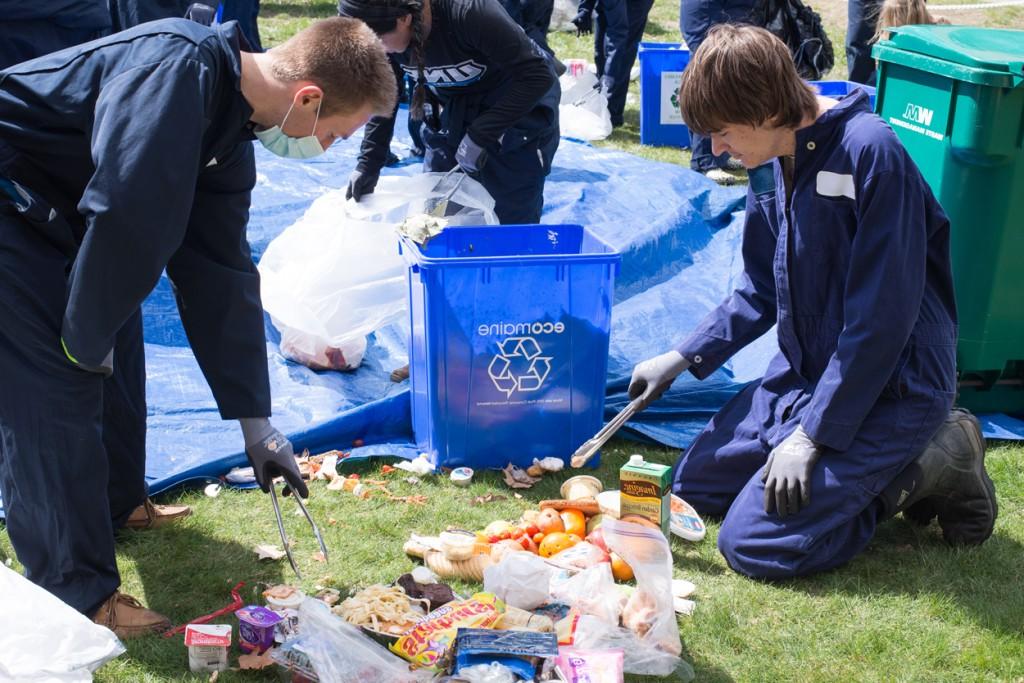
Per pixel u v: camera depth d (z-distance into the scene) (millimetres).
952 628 2982
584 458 3539
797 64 6820
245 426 3014
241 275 2953
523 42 4098
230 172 2838
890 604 3094
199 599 3043
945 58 3994
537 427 3895
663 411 4363
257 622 2705
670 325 5188
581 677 2592
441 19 4059
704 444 3676
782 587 3184
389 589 2877
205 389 4422
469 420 3826
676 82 8266
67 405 2646
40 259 2627
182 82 2387
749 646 2898
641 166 7242
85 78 2473
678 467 3709
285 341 4641
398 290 4504
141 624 2842
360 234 4441
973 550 3375
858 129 3090
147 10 4582
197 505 3576
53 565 2766
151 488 3607
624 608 2887
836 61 11477
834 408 3141
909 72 4238
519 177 4523
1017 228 4047
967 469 3287
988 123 3885
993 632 2963
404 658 2648
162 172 2354
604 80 8883
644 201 6621
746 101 2980
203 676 2688
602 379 3885
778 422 3494
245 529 3428
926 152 4164
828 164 3127
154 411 4203
